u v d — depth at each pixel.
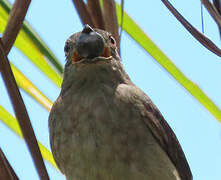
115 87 6.65
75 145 6.30
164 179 6.37
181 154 7.48
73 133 6.36
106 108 6.36
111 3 6.55
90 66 6.61
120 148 6.18
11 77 4.80
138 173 6.18
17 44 6.77
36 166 4.72
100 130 6.22
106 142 6.18
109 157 6.15
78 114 6.38
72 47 6.78
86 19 6.32
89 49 6.33
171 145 7.12
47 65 6.92
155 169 6.30
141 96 6.71
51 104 7.02
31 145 4.74
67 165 6.50
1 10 6.60
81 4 6.28
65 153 6.45
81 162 6.28
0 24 6.66
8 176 4.53
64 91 6.86
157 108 7.01
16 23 5.11
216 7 5.80
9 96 4.80
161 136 6.75
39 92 7.00
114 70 6.75
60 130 6.52
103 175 6.22
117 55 6.89
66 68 6.96
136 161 6.19
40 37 6.80
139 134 6.33
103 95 6.50
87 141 6.22
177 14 5.04
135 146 6.24
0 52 4.79
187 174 7.63
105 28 6.63
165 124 7.06
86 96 6.52
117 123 6.26
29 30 6.68
